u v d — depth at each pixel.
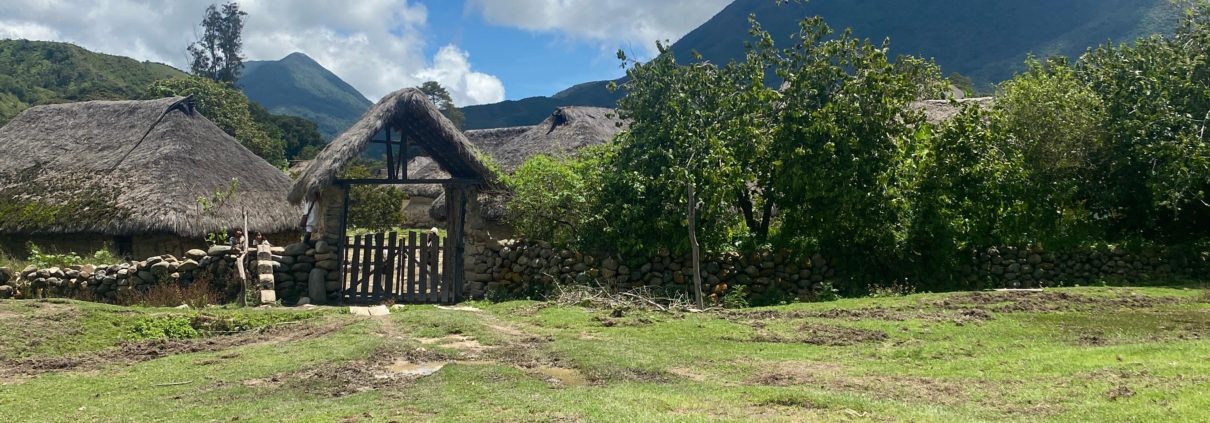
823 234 14.73
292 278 14.84
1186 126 15.34
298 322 10.93
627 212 14.44
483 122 102.69
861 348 8.57
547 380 7.11
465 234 15.68
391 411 5.87
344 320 10.75
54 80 68.12
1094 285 14.56
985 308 10.78
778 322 10.19
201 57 73.31
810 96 15.12
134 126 21.59
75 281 14.02
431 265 15.48
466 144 15.38
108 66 76.00
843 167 14.40
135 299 13.47
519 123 100.69
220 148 22.19
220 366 8.09
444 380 7.01
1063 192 15.59
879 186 14.30
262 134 53.97
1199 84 15.85
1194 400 5.43
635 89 16.38
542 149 28.33
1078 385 6.30
